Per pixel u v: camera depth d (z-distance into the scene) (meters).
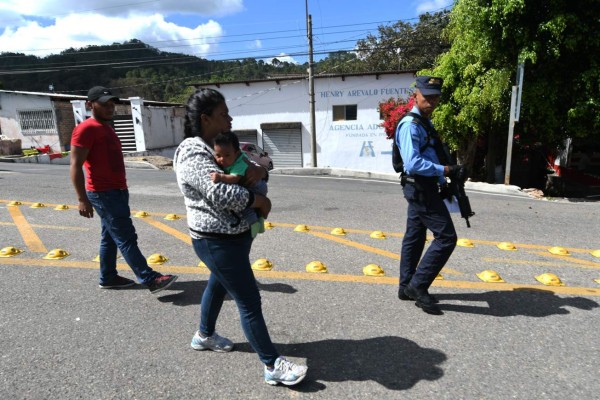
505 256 5.05
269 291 3.96
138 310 3.56
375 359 2.87
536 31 9.91
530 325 3.34
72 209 7.38
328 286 4.09
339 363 2.82
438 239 3.39
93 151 3.48
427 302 3.50
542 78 10.55
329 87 21.84
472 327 3.30
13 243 5.38
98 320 3.38
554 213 7.68
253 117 22.91
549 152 16.31
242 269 2.45
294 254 5.06
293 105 22.34
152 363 2.80
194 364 2.80
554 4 9.57
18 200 8.23
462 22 11.10
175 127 25.09
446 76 12.18
